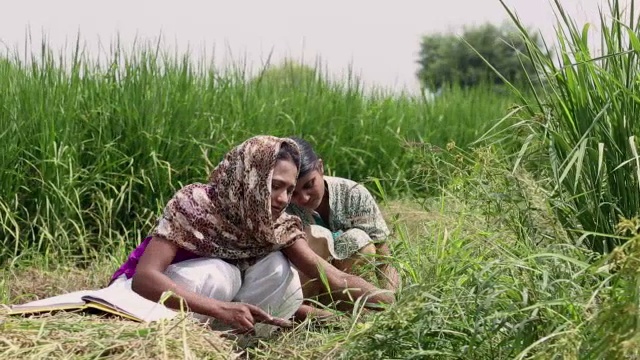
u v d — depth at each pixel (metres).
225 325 4.21
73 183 6.72
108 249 6.77
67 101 7.09
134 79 7.34
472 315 3.52
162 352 3.26
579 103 4.18
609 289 3.29
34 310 3.76
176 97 7.35
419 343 3.46
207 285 4.23
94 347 3.29
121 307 3.82
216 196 4.36
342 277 4.40
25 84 7.09
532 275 3.59
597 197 4.07
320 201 4.89
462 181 4.48
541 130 4.37
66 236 6.49
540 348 3.32
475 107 10.38
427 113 10.00
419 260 4.13
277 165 4.29
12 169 6.68
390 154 8.83
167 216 4.30
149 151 7.08
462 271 3.77
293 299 4.39
